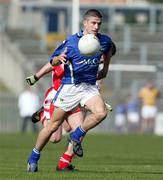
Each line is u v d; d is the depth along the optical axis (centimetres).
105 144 5953
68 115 2900
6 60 9681
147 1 12794
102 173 2834
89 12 2736
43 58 10231
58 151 4850
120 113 8525
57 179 2573
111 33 10819
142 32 11056
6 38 9975
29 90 8031
